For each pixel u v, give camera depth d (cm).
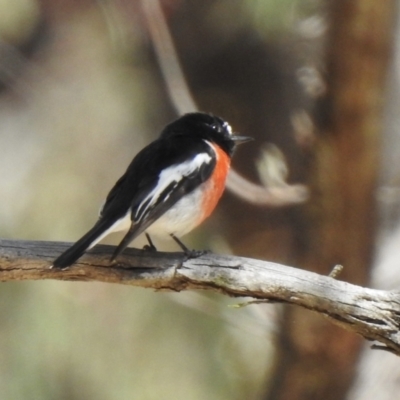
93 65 1327
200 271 754
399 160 1163
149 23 1124
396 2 998
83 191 1242
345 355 1181
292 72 1475
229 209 1497
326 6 1038
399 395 1194
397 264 1205
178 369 1202
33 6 1260
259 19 1159
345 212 1121
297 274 749
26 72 1311
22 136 1314
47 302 1165
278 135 1501
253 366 1263
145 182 806
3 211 1205
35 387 1145
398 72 1097
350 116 1053
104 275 759
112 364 1177
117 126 1311
